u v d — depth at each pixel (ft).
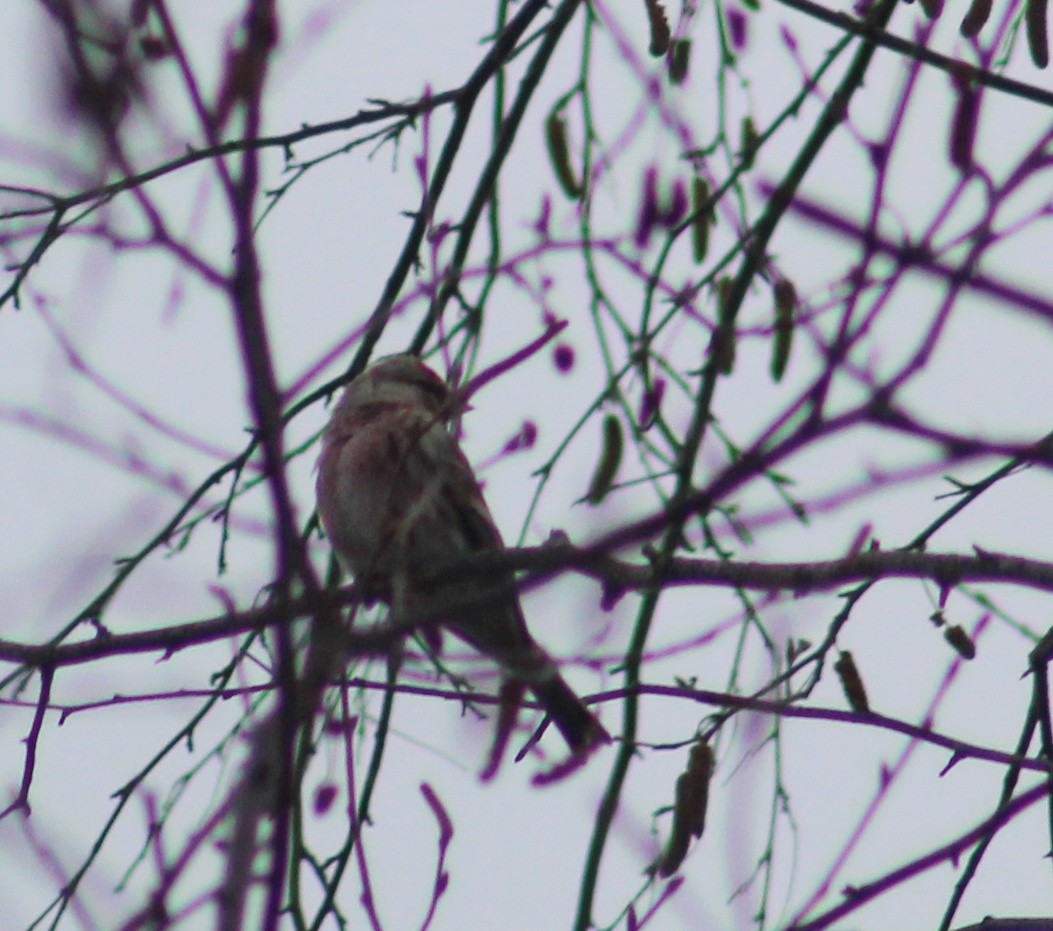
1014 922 22.39
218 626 26.05
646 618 25.40
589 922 23.57
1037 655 24.68
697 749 23.77
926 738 21.61
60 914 22.17
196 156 18.11
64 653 26.40
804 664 24.53
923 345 12.42
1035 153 14.43
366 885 16.60
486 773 20.12
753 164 28.22
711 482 11.57
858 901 17.94
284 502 12.46
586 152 27.89
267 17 15.01
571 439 26.25
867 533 19.93
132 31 16.26
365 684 19.83
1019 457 12.25
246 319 12.50
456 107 28.50
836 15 23.39
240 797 12.99
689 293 25.98
